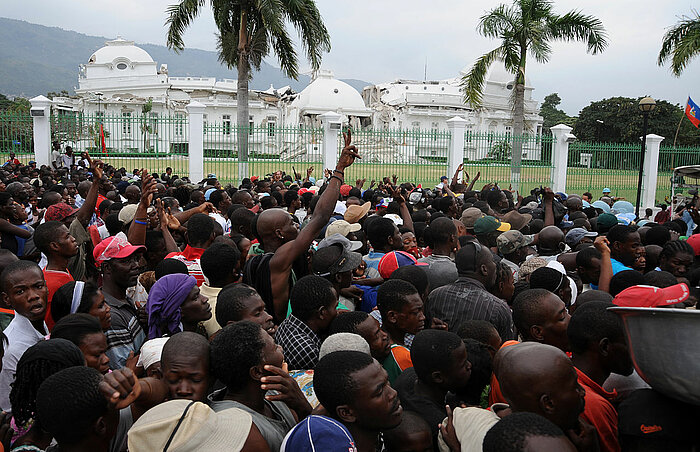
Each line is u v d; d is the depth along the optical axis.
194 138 20.17
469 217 6.59
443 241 5.03
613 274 4.86
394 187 7.11
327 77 69.19
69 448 2.22
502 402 2.87
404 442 2.57
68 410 2.13
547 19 20.44
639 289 3.09
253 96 61.88
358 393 2.30
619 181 23.28
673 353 2.06
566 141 21.91
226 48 21.91
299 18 21.30
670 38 20.36
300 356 3.25
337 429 2.19
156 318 3.47
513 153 21.73
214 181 12.89
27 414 2.54
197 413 2.10
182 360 2.48
